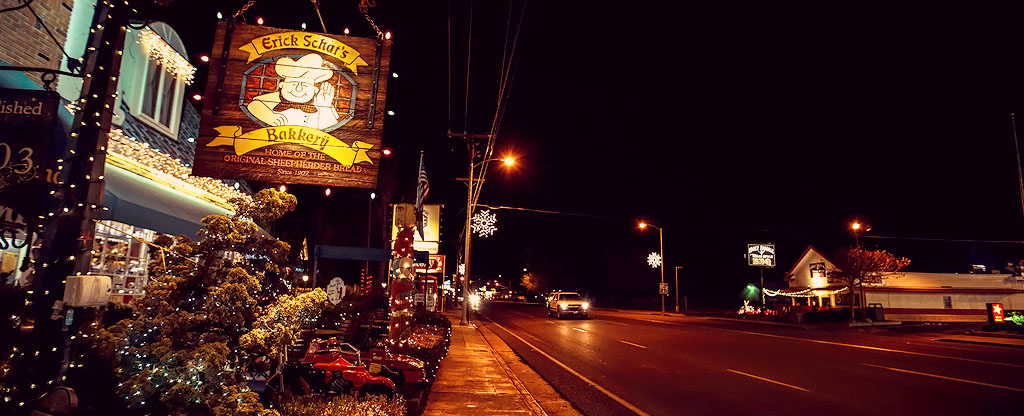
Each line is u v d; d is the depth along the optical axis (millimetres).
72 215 4961
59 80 8281
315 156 6453
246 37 6562
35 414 4406
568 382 12039
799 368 14070
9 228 5930
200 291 5270
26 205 5637
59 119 6312
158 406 4855
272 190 5727
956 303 42406
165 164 9898
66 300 4625
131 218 7281
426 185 25922
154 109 10453
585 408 9258
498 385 10617
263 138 6402
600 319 40656
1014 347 21078
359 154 6523
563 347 19828
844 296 44156
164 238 5410
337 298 15258
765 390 10969
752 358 16281
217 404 4758
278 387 7027
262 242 5590
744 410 9125
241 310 5152
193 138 12391
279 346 5328
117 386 4836
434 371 10891
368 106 6652
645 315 49969
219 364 4676
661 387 11383
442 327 19188
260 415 5137
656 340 22578
